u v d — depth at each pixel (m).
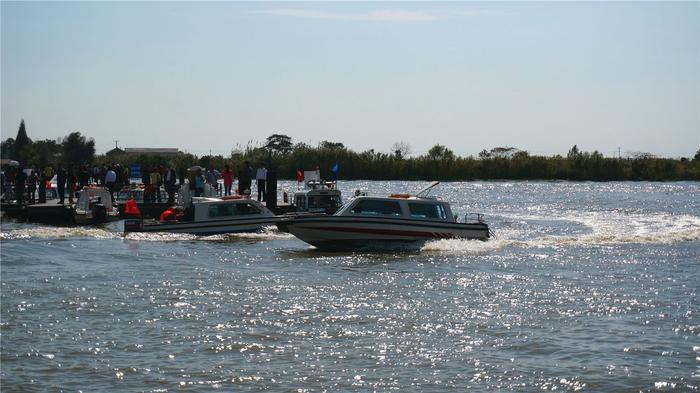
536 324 24.52
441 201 41.81
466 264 36.00
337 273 33.41
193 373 19.88
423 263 36.31
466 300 27.92
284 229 43.28
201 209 45.91
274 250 40.53
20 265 34.69
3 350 21.56
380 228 40.56
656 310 26.39
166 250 40.00
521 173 132.50
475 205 78.38
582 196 93.31
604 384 19.09
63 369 20.12
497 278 32.28
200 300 27.64
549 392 18.64
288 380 19.41
